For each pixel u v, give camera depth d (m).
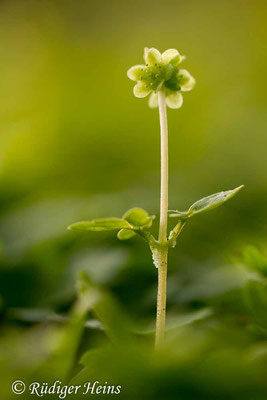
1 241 0.18
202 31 0.50
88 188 0.28
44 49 0.51
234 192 0.11
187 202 0.22
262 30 0.47
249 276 0.14
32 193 0.26
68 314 0.14
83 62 0.49
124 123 0.35
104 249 0.16
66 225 0.18
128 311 0.14
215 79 0.43
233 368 0.10
